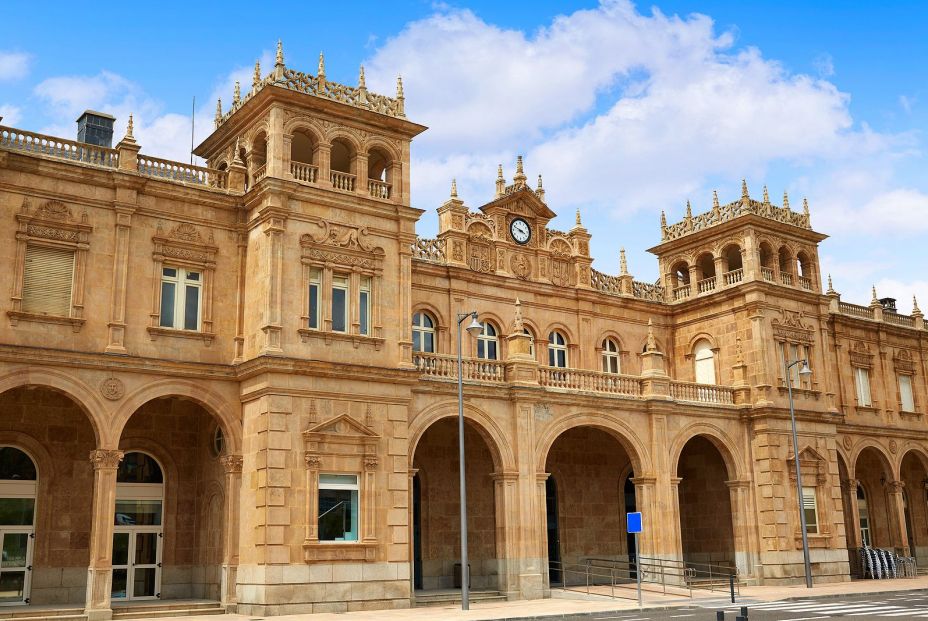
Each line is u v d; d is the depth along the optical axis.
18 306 27.12
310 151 35.50
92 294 28.45
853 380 49.19
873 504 52.28
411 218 32.97
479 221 40.06
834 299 49.41
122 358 28.19
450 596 31.64
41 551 29.14
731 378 43.28
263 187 30.23
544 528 34.16
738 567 40.09
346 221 31.64
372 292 31.84
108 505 27.23
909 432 50.91
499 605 30.47
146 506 31.70
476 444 38.09
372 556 29.47
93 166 28.92
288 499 28.31
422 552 35.59
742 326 43.19
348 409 30.09
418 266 37.38
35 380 26.80
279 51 31.27
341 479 29.72
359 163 32.50
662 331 46.00
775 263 44.62
